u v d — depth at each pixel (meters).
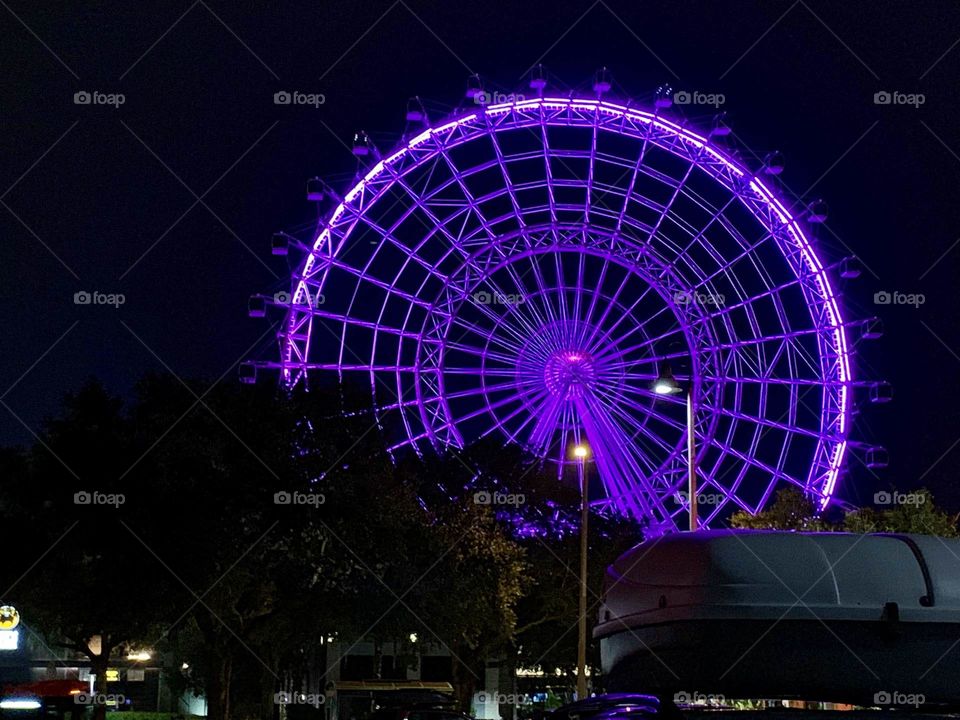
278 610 40.44
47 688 41.81
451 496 47.16
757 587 7.34
